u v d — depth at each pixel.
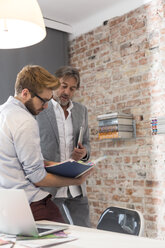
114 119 3.46
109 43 3.91
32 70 1.67
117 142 3.75
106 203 3.82
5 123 1.54
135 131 3.56
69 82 2.54
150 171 3.41
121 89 3.75
